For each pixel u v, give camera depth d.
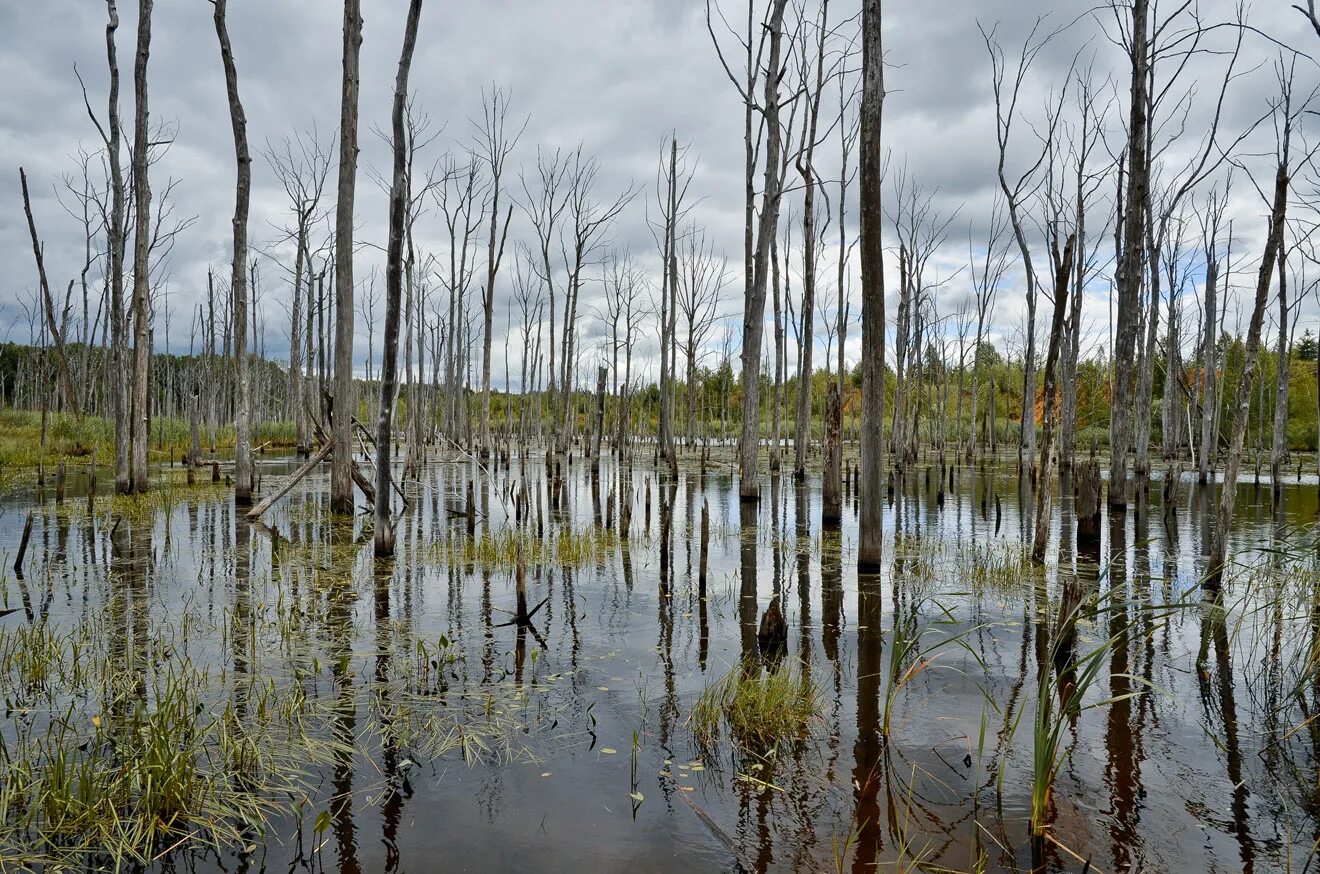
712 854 3.35
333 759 4.23
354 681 5.45
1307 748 4.36
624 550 10.88
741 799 3.84
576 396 44.78
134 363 16.30
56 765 3.63
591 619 7.17
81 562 9.80
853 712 4.95
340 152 13.28
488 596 8.07
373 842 3.43
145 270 16.02
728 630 6.81
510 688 5.32
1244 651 6.14
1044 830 3.36
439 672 5.56
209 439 36.09
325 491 19.09
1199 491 19.98
